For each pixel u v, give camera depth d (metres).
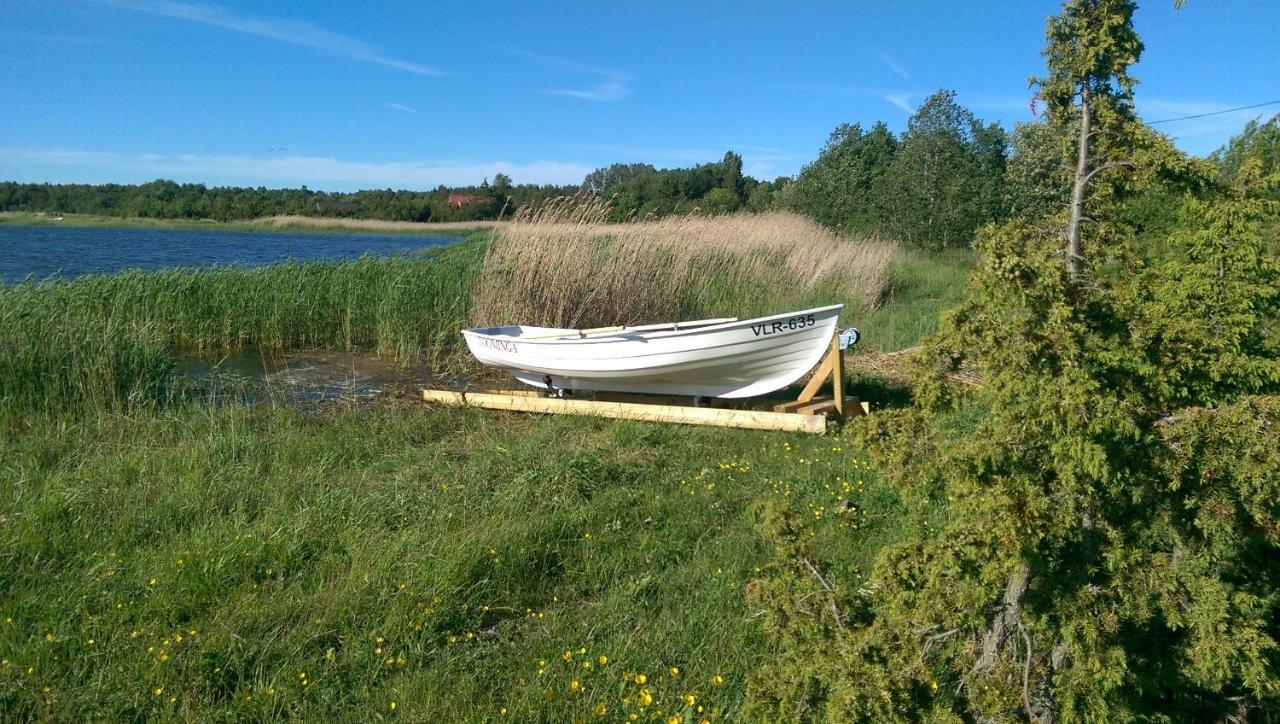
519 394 9.43
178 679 3.66
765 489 6.14
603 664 3.83
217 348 13.55
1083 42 2.63
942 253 29.09
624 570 4.85
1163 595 2.58
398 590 4.42
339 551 4.93
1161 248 3.91
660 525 5.48
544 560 4.88
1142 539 2.79
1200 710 2.99
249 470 6.36
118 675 3.70
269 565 4.73
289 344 13.89
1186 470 2.52
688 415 7.94
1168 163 2.52
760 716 2.75
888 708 2.46
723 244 17.34
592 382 9.11
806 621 2.84
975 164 30.44
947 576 2.62
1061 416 2.37
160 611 4.23
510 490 5.84
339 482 6.23
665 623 4.22
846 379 9.89
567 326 11.96
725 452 7.10
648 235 14.45
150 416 8.25
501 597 4.53
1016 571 2.51
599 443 7.30
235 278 14.43
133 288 13.38
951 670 2.78
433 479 6.29
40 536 5.00
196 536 5.04
